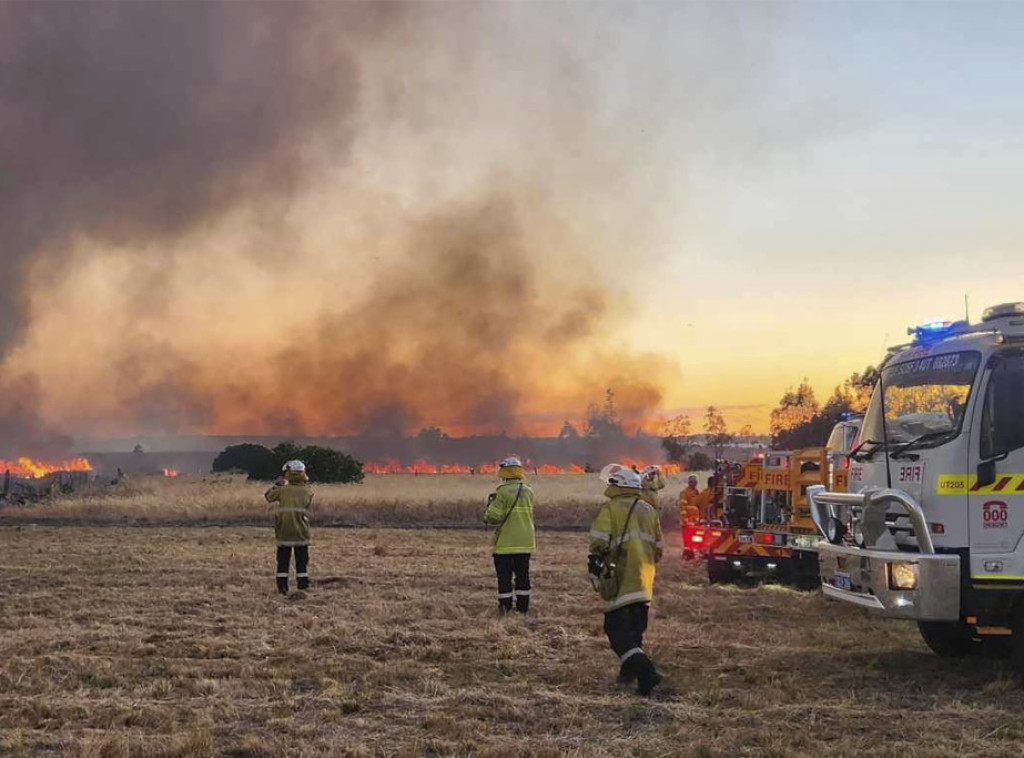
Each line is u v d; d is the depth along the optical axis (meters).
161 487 35.91
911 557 7.73
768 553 14.28
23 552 18.31
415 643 9.48
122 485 36.69
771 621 11.09
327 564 16.44
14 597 12.42
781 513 14.73
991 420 7.85
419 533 23.62
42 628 10.28
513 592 12.57
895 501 8.16
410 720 6.84
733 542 14.62
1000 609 7.85
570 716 6.83
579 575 14.95
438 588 13.49
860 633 10.33
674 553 19.55
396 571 15.34
